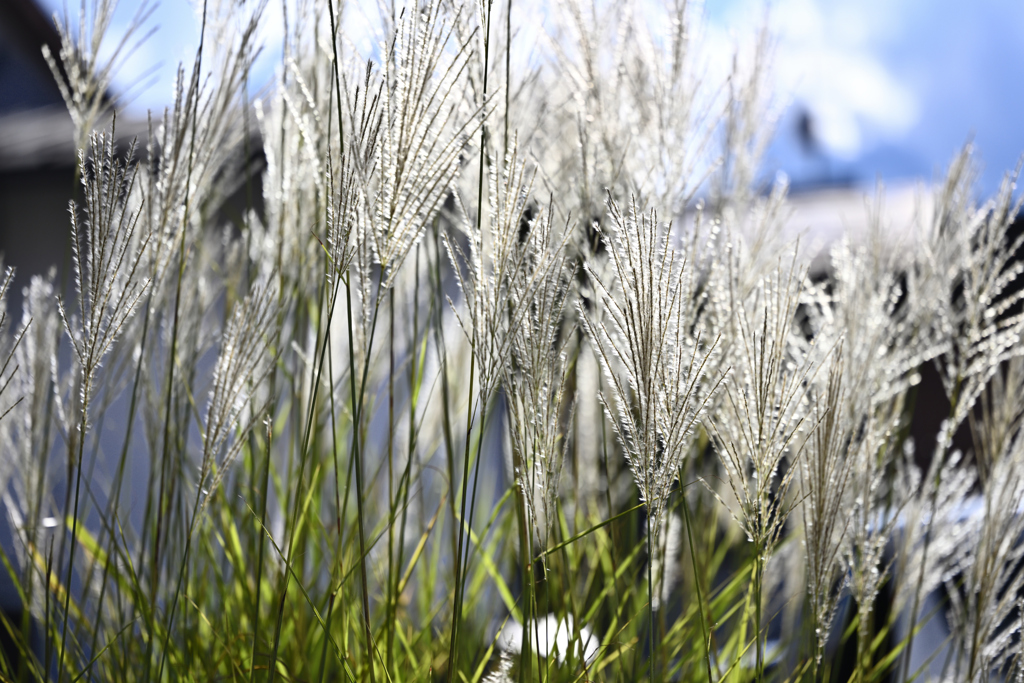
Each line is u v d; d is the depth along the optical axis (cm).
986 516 130
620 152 131
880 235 144
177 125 127
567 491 144
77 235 119
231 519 142
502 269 114
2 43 629
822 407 119
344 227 116
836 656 137
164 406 143
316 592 143
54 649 134
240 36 136
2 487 142
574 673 126
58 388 134
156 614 138
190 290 143
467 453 115
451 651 116
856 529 127
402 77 112
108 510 139
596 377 143
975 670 129
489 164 120
